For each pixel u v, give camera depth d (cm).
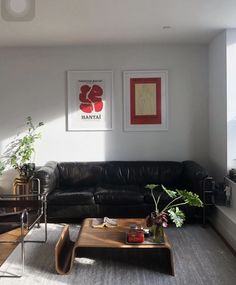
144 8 349
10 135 530
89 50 523
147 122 527
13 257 349
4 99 526
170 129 529
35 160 530
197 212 436
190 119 527
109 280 301
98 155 531
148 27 420
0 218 338
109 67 525
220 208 418
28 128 529
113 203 442
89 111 526
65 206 443
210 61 509
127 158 530
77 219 467
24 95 526
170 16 377
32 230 430
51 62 524
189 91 525
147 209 441
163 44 518
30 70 525
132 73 523
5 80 525
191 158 530
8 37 459
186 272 314
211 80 506
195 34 459
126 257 348
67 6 339
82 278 304
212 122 506
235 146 439
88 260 340
